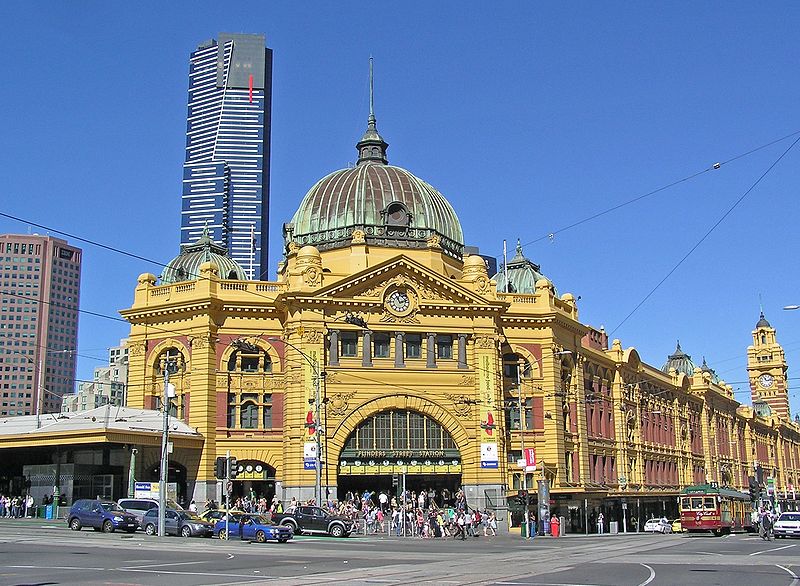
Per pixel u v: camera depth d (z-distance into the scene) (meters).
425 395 78.88
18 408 184.75
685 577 32.44
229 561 38.12
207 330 78.56
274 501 74.62
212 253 89.81
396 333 79.62
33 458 80.56
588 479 91.25
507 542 62.00
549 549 51.78
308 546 50.75
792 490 180.00
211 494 76.12
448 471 78.38
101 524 58.66
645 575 33.31
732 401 153.88
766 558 42.28
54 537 51.25
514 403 85.88
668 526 92.75
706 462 135.88
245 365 80.25
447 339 81.12
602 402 100.94
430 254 84.88
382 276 79.81
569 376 91.69
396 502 74.31
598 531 90.50
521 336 87.00
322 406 76.31
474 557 43.19
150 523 58.91
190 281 80.75
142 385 80.50
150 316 81.12
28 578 29.91
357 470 76.56
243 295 80.31
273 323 80.56
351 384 77.69
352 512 71.94
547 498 76.62
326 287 78.06
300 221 89.25
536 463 84.56
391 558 41.56
